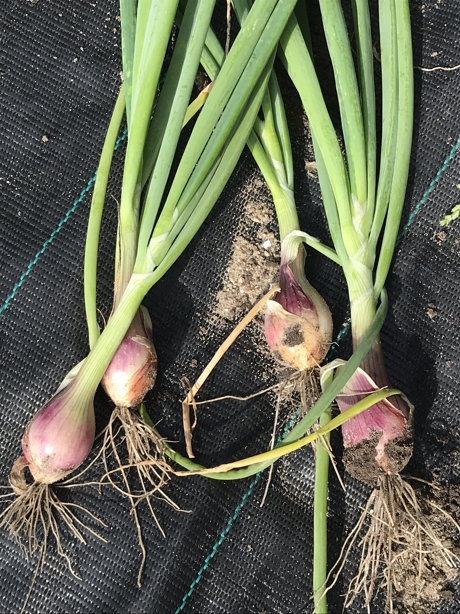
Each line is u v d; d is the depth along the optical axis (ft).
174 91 1.17
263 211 1.36
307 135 1.38
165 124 1.17
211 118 1.08
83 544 1.25
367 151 1.20
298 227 1.26
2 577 1.24
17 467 1.20
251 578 1.25
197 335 1.33
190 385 1.31
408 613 1.25
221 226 1.36
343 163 1.16
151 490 1.25
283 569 1.26
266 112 1.26
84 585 1.24
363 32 1.21
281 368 1.26
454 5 1.40
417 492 1.26
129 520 1.26
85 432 1.16
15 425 1.28
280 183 1.26
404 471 1.28
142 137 1.08
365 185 1.19
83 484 1.22
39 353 1.30
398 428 1.14
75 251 1.34
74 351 1.31
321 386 1.20
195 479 1.28
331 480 1.29
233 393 1.31
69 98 1.38
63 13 1.40
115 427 1.29
